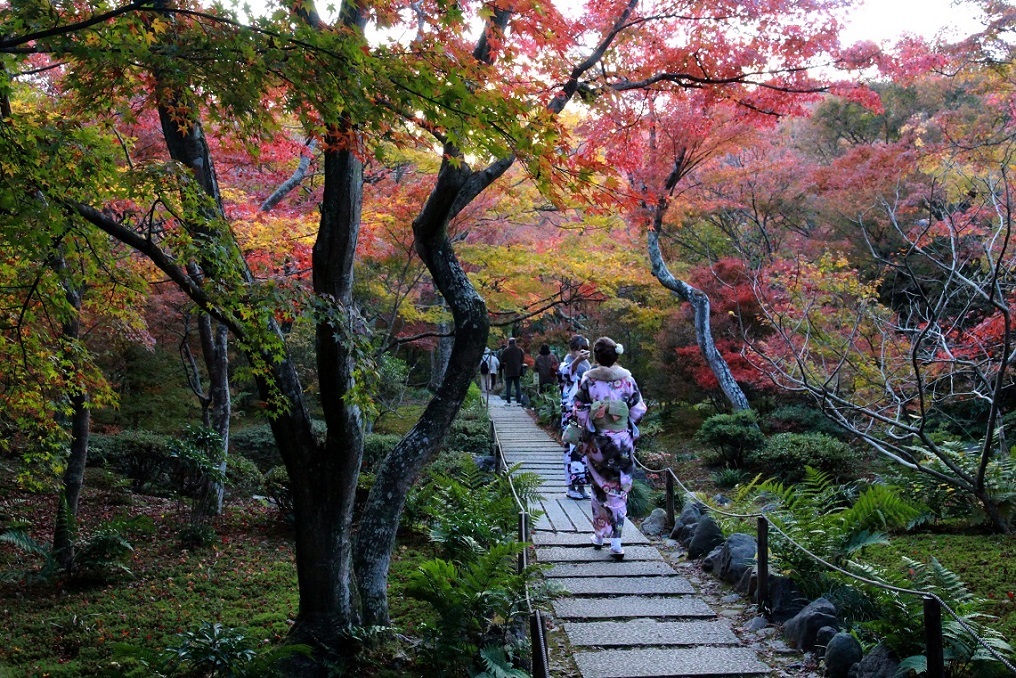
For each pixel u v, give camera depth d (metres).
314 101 4.25
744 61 8.23
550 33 6.13
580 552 7.51
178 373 16.38
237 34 4.01
